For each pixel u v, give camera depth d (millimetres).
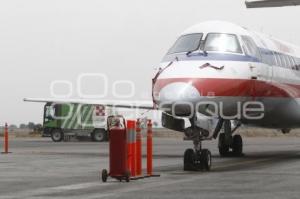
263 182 24031
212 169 31297
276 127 43375
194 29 34469
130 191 21484
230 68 31750
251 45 35000
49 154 48281
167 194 20453
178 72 30609
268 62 36594
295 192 20609
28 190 22203
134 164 26328
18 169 32250
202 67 31000
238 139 44375
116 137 25078
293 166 33156
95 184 24109
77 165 35094
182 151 54969
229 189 21719
